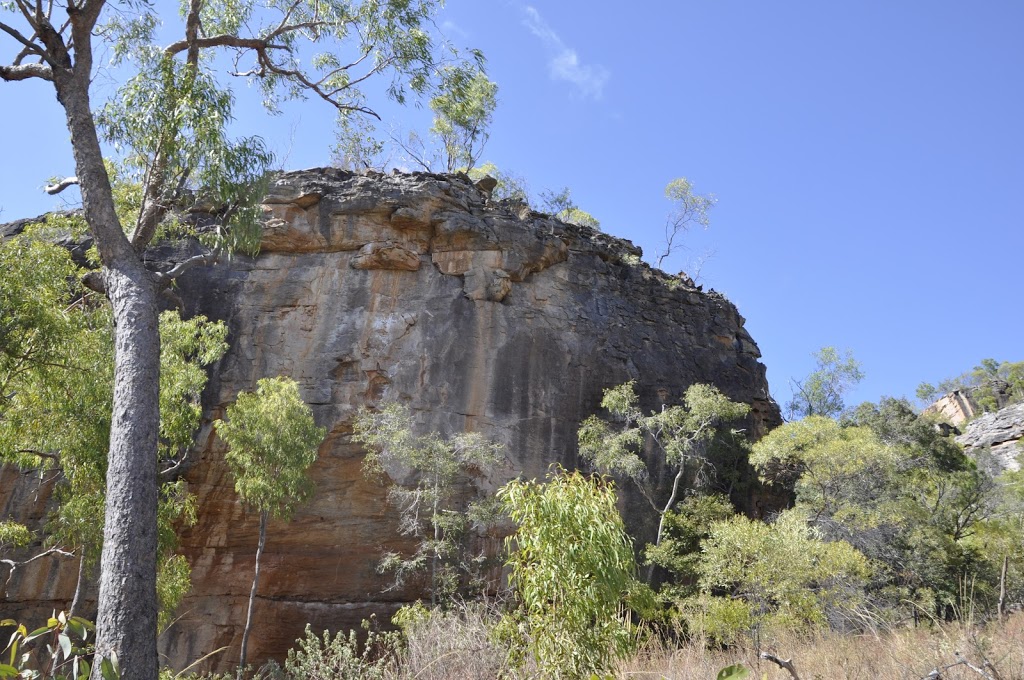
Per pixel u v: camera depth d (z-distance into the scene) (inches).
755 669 390.9
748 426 1109.1
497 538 866.8
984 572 784.9
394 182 1008.9
